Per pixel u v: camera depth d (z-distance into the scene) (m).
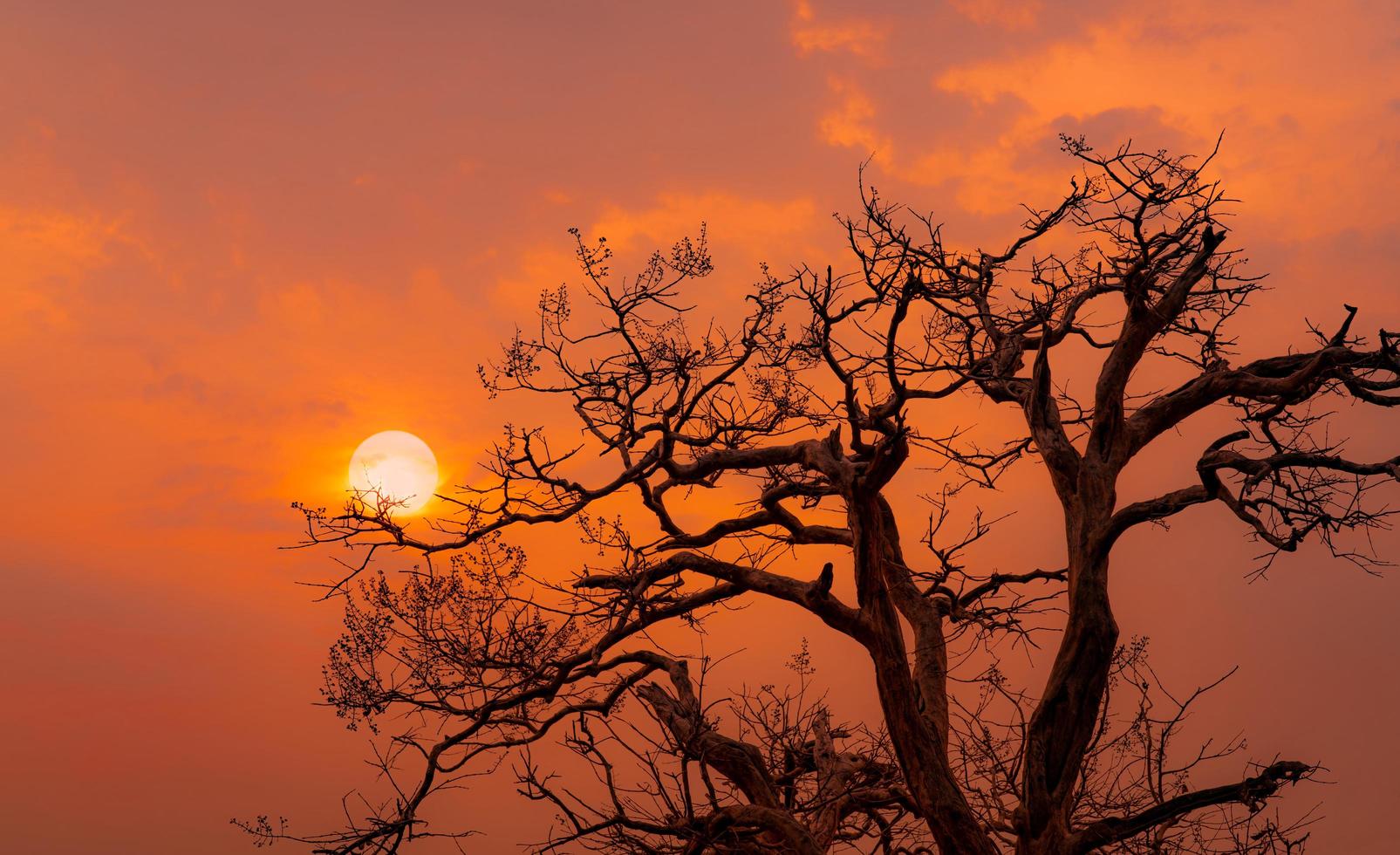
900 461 16.62
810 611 17.78
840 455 18.30
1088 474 18.02
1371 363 16.45
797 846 16.00
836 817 19.95
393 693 18.84
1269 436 18.48
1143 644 18.22
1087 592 16.97
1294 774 15.41
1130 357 18.64
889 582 20.80
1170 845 16.80
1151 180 18.23
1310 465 16.70
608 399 19.30
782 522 20.75
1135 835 16.33
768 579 18.61
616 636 19.53
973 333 20.55
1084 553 17.36
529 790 17.48
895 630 17.12
